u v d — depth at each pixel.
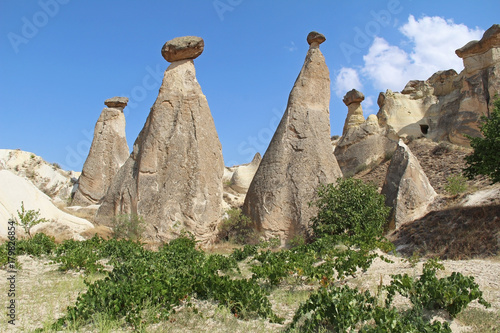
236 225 20.91
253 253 15.86
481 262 10.39
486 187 18.64
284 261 11.48
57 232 17.03
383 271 9.98
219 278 8.38
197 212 19.70
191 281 8.55
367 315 6.30
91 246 14.59
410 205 18.59
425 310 6.75
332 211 17.19
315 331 6.20
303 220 18.88
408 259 10.92
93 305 6.98
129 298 7.11
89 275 10.56
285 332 6.31
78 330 6.37
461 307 6.51
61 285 9.32
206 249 18.80
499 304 7.00
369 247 12.41
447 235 14.56
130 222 19.16
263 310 7.24
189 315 7.08
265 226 19.34
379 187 25.41
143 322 6.55
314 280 9.79
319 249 13.56
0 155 36.78
